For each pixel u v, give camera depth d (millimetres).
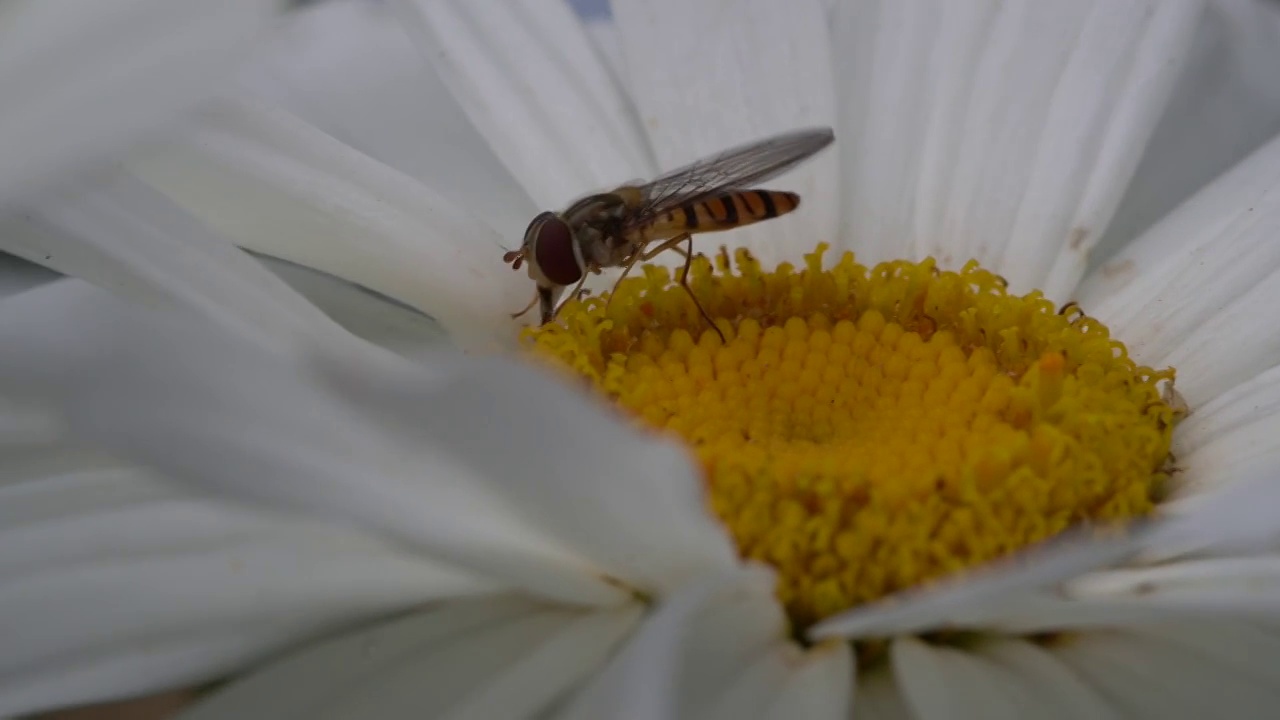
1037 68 104
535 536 78
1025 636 82
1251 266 97
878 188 105
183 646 78
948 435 89
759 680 79
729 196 98
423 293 98
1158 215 106
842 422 91
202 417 71
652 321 97
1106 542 73
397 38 109
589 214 97
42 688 77
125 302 79
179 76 65
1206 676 80
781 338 96
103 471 81
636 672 71
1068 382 90
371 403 68
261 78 107
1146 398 91
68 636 78
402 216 97
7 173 64
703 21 106
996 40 105
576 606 81
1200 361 96
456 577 81
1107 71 104
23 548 79
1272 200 99
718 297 99
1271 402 91
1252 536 72
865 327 97
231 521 80
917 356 95
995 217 104
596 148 105
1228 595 76
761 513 84
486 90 106
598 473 72
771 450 88
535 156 105
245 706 79
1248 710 79
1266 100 109
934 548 84
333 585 80
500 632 81
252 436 72
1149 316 98
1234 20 111
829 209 105
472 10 107
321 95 107
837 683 79
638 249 99
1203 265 99
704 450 87
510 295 99
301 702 79
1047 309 96
